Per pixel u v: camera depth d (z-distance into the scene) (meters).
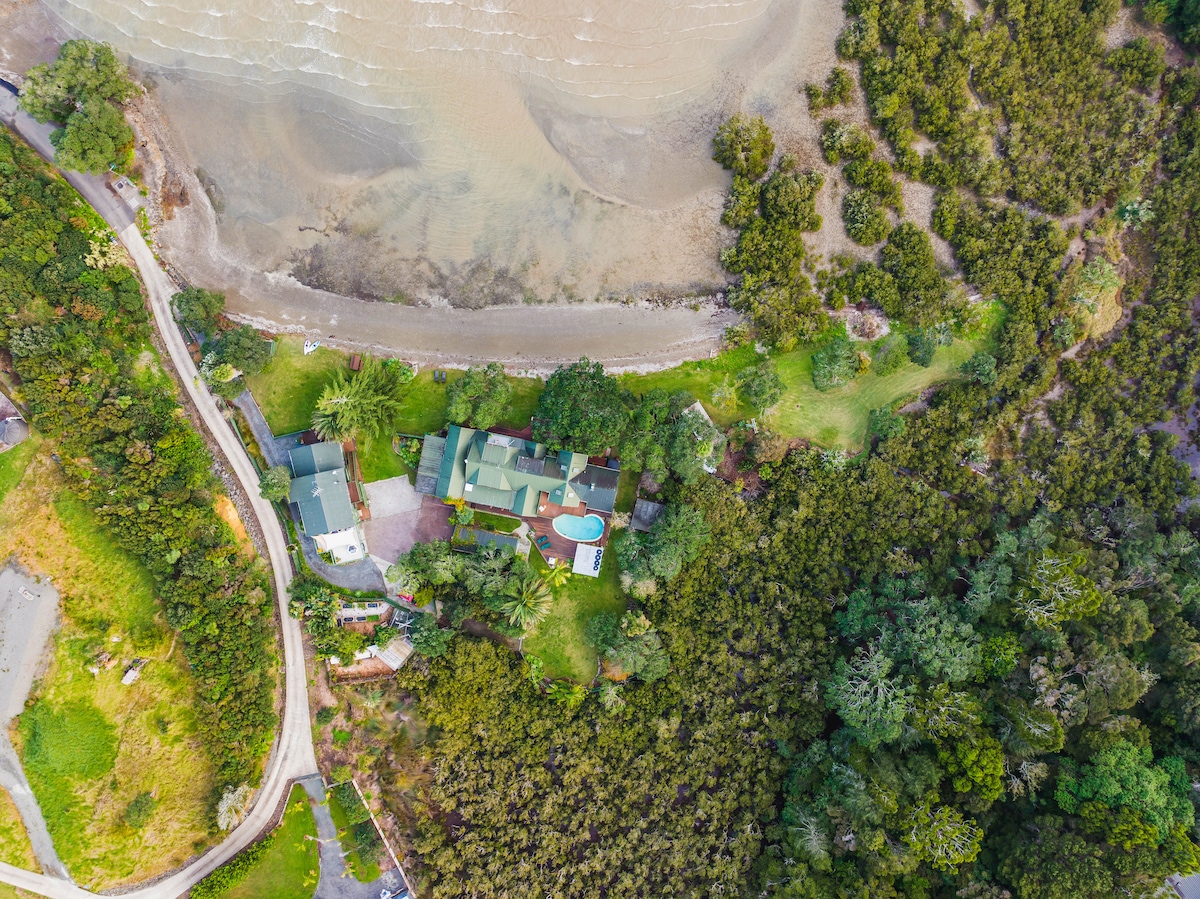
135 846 49.53
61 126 53.41
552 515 54.16
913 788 47.75
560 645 54.66
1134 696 47.53
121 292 51.97
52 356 48.75
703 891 51.53
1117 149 54.94
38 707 48.25
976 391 54.75
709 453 52.56
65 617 49.22
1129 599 50.88
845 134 54.94
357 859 52.34
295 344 55.34
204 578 50.16
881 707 48.47
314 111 55.12
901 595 52.06
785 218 55.22
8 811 47.91
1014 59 55.16
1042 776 47.84
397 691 53.56
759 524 54.22
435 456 53.91
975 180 55.22
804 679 53.28
